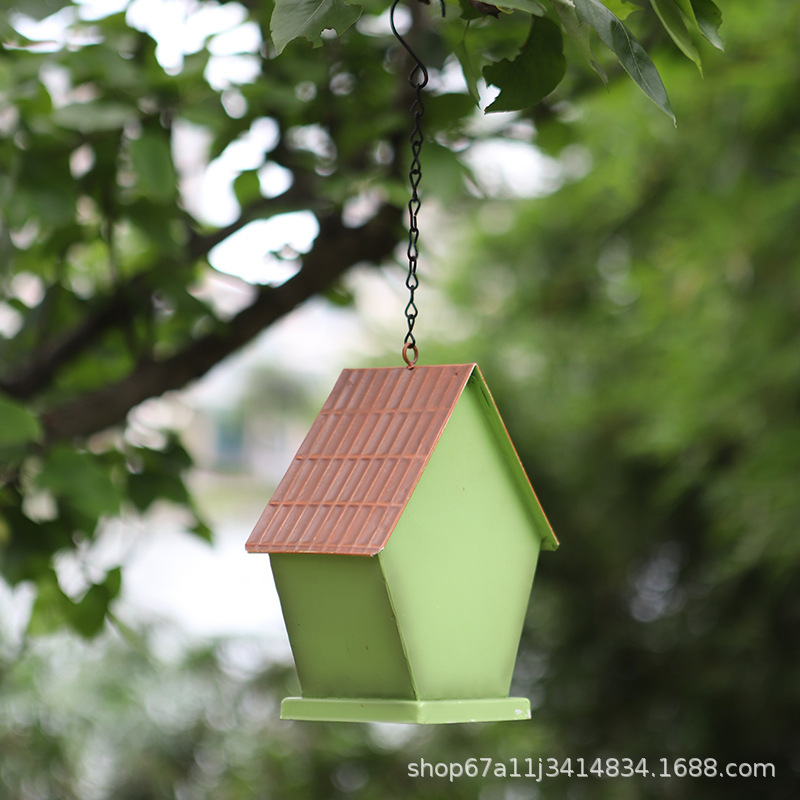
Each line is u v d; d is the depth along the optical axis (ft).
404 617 5.69
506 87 5.25
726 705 21.17
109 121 8.38
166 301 10.66
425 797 21.03
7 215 8.41
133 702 18.74
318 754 21.08
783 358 15.99
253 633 21.97
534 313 23.75
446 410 5.85
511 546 6.49
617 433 22.18
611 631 23.16
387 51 10.41
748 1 13.85
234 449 59.67
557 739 22.74
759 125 16.16
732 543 19.60
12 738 16.90
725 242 17.03
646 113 18.74
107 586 9.41
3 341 10.70
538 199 22.93
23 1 9.18
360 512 5.62
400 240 10.68
